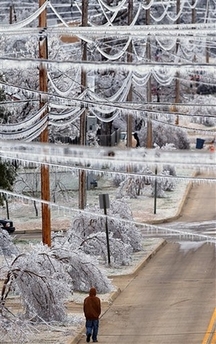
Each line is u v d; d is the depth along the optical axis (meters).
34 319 51.84
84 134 77.56
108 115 116.88
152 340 49.47
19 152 43.12
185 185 112.25
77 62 37.22
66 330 50.53
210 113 146.75
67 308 55.56
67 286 53.09
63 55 105.44
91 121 113.12
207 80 172.38
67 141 110.31
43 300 51.88
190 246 78.44
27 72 91.75
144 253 74.12
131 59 97.38
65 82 89.00
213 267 69.44
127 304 57.88
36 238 80.38
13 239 75.56
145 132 128.25
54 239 69.75
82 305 56.75
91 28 48.53
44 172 60.09
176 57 128.62
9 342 47.62
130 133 98.31
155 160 45.69
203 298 59.25
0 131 55.16
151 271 68.44
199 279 65.19
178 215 93.38
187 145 129.38
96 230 73.06
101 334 50.94
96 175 110.75
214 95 171.75
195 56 163.00
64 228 83.38
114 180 109.31
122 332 51.31
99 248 69.06
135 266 68.94
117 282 64.44
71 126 104.62
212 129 135.38
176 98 136.25
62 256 58.91
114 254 69.00
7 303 55.66
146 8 99.94
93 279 59.50
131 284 63.84
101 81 113.19
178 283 63.91
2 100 72.94
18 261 52.50
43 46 57.84
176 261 72.31
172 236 83.06
